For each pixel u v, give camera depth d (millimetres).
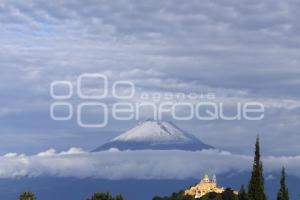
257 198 144625
